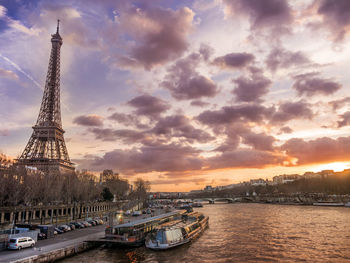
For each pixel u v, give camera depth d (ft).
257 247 236.84
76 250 199.31
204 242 257.96
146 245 221.25
